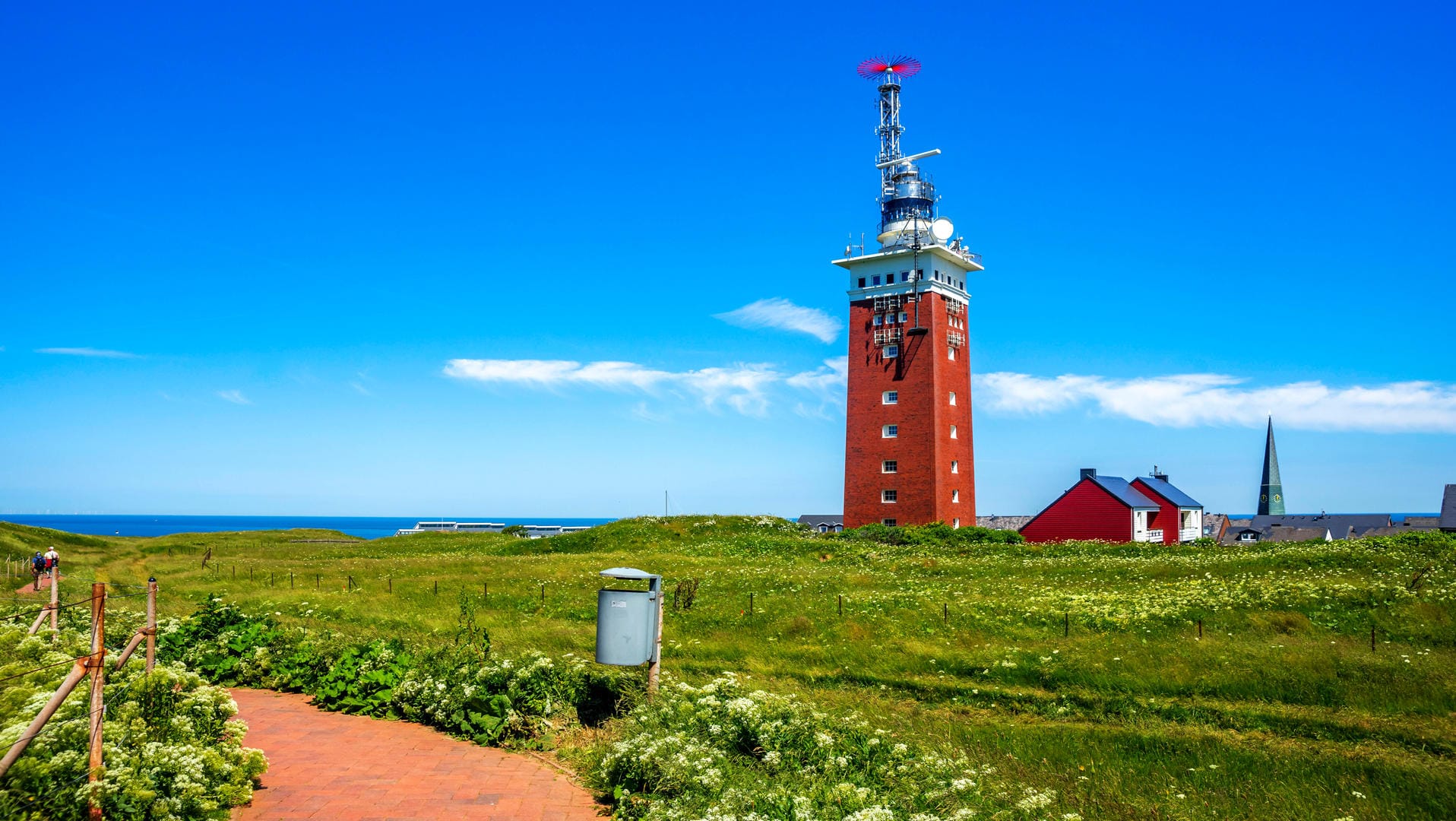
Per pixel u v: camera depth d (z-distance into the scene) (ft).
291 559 179.42
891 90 274.57
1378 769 48.98
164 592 117.39
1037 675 70.64
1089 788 45.96
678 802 33.58
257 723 49.19
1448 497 275.80
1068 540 222.89
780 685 69.51
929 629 87.40
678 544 202.80
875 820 30.58
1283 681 64.49
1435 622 80.48
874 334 252.62
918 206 260.83
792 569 145.89
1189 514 310.65
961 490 253.85
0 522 203.00
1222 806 43.45
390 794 37.37
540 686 50.11
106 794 28.89
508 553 207.10
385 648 56.34
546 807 36.27
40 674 37.76
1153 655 72.69
